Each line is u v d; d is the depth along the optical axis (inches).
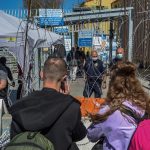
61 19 678.5
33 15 366.0
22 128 130.4
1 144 194.1
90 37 931.3
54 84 135.4
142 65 452.4
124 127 135.9
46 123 128.2
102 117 139.4
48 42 539.8
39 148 122.5
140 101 139.5
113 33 916.6
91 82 495.2
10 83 466.9
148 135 120.0
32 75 434.9
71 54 696.4
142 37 526.9
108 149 137.9
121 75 142.0
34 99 131.9
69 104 131.5
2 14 393.7
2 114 220.4
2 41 455.5
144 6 542.3
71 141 131.3
